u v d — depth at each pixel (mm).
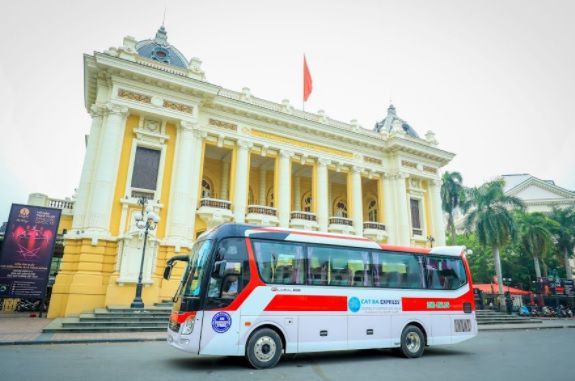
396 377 7836
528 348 12805
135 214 17562
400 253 11188
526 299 34812
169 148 21125
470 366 9266
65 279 17391
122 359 9117
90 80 20375
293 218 24672
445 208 37094
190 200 21078
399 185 28516
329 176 30141
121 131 19703
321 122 27094
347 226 25984
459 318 11547
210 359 9508
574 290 31891
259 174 28328
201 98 21984
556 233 38188
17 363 8297
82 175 18844
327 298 9594
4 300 20766
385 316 10305
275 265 9234
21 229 16844
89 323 14008
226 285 8594
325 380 7453
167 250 19234
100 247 17891
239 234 9102
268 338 8727
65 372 7531
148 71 20062
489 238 29875
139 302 16156
